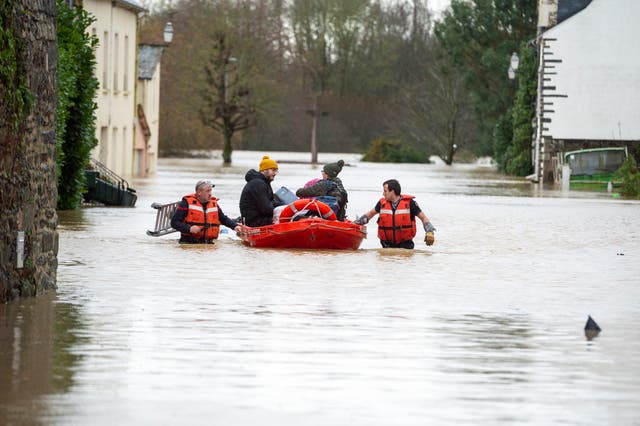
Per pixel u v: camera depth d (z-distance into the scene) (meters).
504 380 14.45
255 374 14.55
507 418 12.65
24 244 20.19
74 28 45.59
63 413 12.55
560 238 36.53
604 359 15.86
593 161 85.75
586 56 91.31
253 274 24.80
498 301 21.50
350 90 159.75
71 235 33.66
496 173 108.69
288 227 30.25
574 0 91.38
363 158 145.25
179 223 31.27
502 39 119.75
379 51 159.38
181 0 143.50
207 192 31.28
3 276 19.58
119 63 79.38
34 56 20.23
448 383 14.23
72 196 45.72
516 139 103.06
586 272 26.73
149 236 33.62
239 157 140.00
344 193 32.97
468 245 33.25
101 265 25.86
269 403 13.10
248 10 138.25
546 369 15.15
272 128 159.50
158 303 20.23
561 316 19.72
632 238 36.81
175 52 139.62
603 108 91.31
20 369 14.60
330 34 158.50
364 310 19.94
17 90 19.48
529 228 40.50
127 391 13.55
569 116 91.50
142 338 16.81
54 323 17.92
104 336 16.91
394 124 158.75
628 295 22.69
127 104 82.62
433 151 149.25
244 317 18.86
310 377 14.45
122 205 49.41
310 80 159.88
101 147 75.62
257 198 31.77
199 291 21.89
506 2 118.75
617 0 90.94
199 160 128.38
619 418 12.70
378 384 14.12
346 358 15.66
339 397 13.44
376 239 34.69
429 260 28.56
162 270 25.16
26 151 20.08
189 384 13.94
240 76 127.69
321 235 30.25
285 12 158.12
